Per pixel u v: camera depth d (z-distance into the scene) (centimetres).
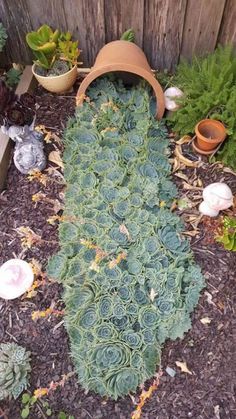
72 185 159
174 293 138
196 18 174
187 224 157
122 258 142
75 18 180
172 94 176
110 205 153
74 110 185
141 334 132
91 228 149
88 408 128
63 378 129
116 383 127
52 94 191
